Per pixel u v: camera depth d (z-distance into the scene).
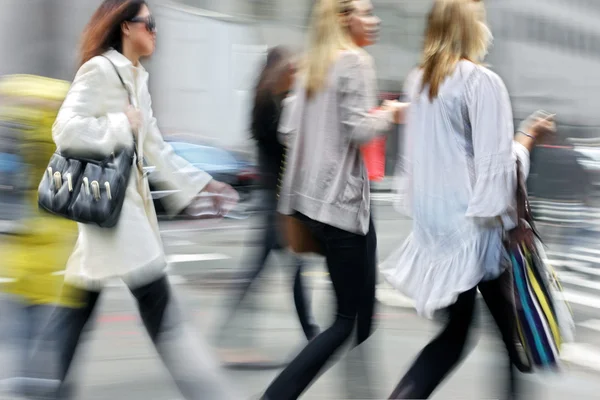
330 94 4.59
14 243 4.64
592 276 11.38
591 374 6.56
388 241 13.80
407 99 4.61
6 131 4.58
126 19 4.45
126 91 4.40
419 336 7.57
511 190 4.18
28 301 4.69
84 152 4.27
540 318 4.30
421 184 4.38
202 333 7.12
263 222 6.60
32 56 9.19
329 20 4.71
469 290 4.38
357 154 4.64
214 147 12.95
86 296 4.55
